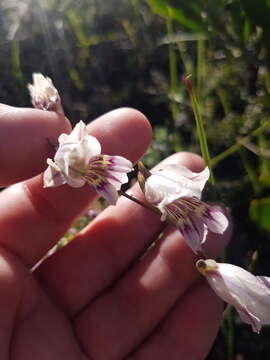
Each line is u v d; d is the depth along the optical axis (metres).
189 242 0.09
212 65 0.18
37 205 0.11
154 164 0.17
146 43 0.20
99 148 0.09
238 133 0.17
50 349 0.11
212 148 0.18
